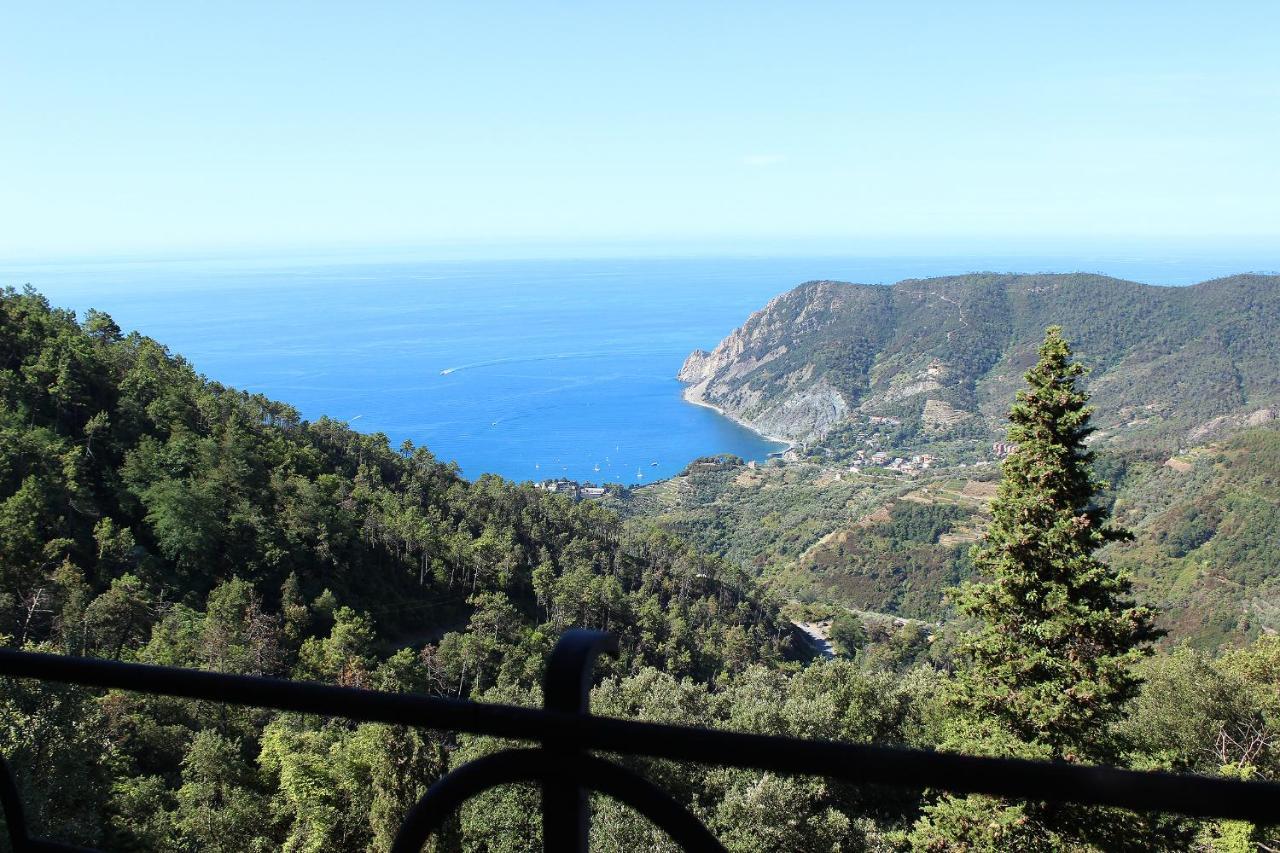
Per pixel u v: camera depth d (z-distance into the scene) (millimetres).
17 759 14516
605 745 885
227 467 50719
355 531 54688
